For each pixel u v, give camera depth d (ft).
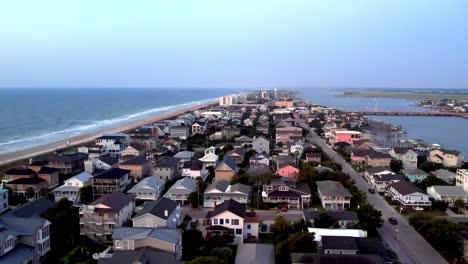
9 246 145.07
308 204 230.27
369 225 185.16
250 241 178.70
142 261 126.93
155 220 171.63
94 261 154.30
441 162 350.43
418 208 228.43
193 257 155.94
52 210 198.08
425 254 167.73
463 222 204.33
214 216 179.22
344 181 260.01
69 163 310.45
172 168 295.48
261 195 244.22
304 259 138.51
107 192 245.45
